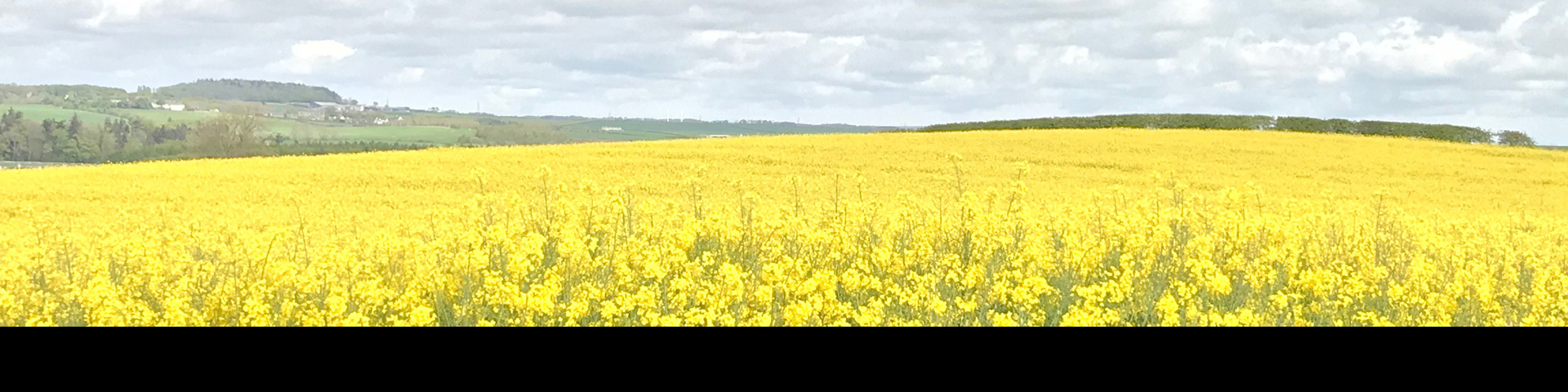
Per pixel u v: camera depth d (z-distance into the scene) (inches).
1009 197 479.5
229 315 306.3
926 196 1139.3
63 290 340.5
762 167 1589.6
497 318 308.2
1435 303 325.1
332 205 702.5
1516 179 1724.9
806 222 430.6
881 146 1937.7
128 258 357.4
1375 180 1627.7
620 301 297.1
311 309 301.3
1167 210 485.7
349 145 4111.7
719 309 298.4
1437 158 1994.3
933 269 352.2
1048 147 1971.0
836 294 333.1
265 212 938.7
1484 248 490.9
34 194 1182.9
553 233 378.0
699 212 458.6
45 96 6929.1
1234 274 378.9
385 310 307.4
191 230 496.1
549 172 475.8
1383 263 406.6
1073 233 427.8
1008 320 286.7
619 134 7121.1
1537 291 338.3
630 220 421.1
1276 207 1023.6
